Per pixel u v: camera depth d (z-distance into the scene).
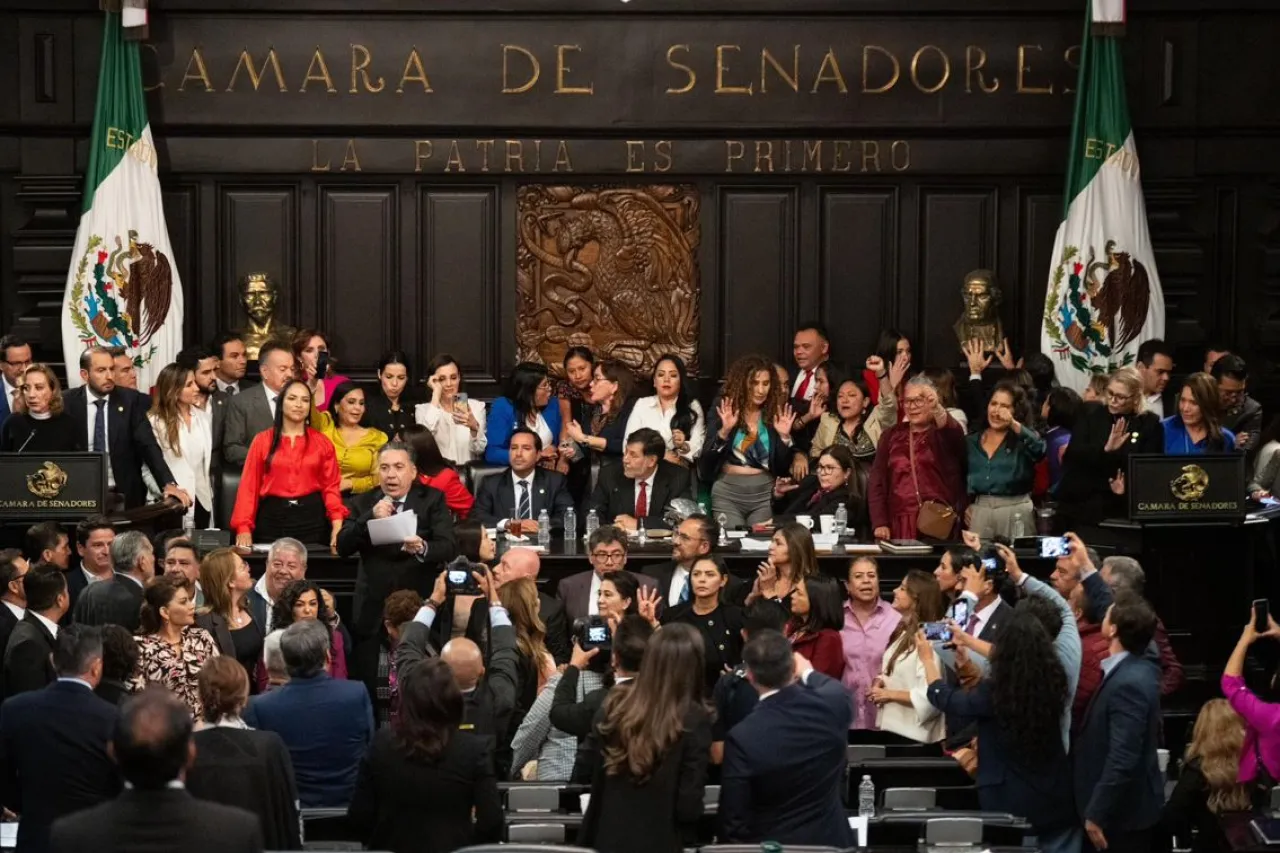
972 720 8.05
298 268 14.46
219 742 6.23
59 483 10.50
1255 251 14.51
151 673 7.93
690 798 6.16
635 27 14.34
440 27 14.30
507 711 8.11
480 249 14.56
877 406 12.89
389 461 10.57
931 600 8.66
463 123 14.34
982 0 14.30
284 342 13.45
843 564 11.05
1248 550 10.76
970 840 6.50
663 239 14.61
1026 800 7.46
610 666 7.84
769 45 14.34
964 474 11.78
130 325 13.98
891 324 14.55
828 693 6.47
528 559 9.10
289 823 6.31
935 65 14.34
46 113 14.26
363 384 14.52
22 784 6.57
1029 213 14.48
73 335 13.93
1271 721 7.72
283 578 9.37
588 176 14.54
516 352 14.62
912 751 8.30
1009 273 14.51
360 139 14.38
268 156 14.35
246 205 14.45
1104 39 14.10
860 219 14.52
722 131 14.41
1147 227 14.29
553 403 13.11
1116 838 7.42
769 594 9.55
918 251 14.52
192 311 14.45
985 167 14.44
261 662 9.18
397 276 14.52
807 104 14.37
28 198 14.31
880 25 14.35
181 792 4.84
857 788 7.71
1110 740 7.33
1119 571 8.50
